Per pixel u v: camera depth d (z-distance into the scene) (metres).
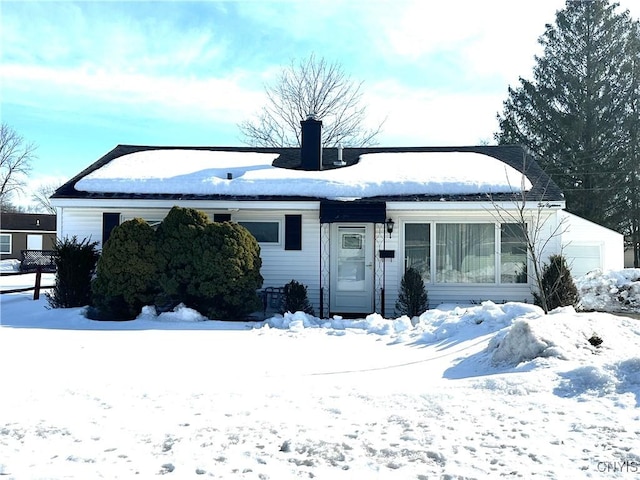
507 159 16.27
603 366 6.04
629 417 4.87
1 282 22.45
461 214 13.17
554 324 7.41
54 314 11.78
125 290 11.43
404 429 4.73
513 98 34.53
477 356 7.69
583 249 17.05
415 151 17.83
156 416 5.19
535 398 5.50
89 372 7.04
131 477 3.84
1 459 4.17
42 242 45.97
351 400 5.67
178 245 11.55
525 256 13.09
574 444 4.32
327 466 4.01
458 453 4.19
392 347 8.89
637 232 32.53
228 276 11.42
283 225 13.41
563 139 31.61
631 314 12.16
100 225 13.41
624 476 3.74
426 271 13.28
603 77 31.78
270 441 4.50
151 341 9.15
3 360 7.59
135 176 13.76
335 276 13.42
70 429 4.82
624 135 31.09
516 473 3.82
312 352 8.48
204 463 4.07
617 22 32.22
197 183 13.39
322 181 13.43
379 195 13.09
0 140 53.06
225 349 8.64
